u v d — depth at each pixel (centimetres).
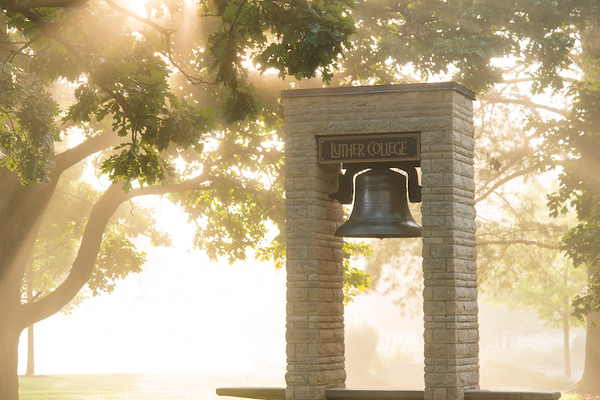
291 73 970
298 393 1185
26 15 966
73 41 1007
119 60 984
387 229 1161
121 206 3000
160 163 1082
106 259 2739
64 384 3894
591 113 2538
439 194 1164
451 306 1143
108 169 1061
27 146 1551
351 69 2253
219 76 1008
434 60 2259
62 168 2112
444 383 1130
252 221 2648
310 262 1205
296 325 1199
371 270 3700
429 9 2303
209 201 2677
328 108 1212
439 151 1170
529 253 3772
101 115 1027
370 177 1199
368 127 1195
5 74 1454
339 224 1280
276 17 942
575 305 2456
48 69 1073
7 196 2052
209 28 1816
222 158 2408
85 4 971
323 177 1241
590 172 2464
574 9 2473
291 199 1218
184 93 1973
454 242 1154
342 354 1258
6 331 2111
